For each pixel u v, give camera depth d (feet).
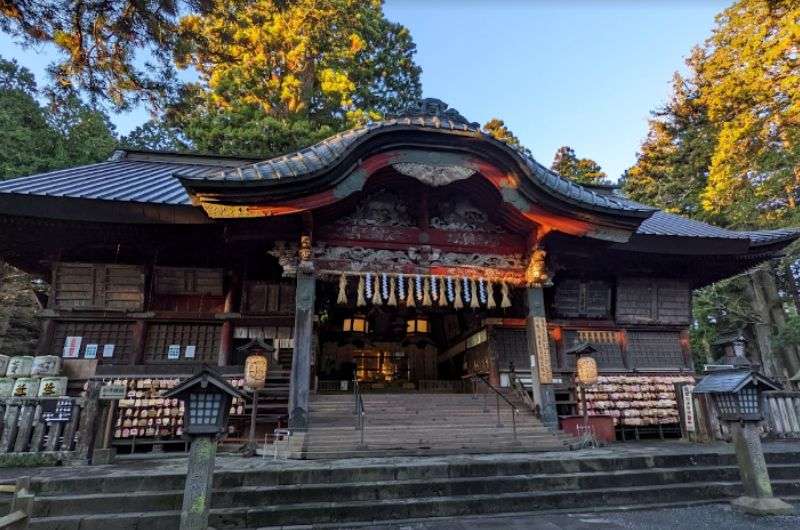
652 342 49.29
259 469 21.98
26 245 38.45
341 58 74.59
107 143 85.66
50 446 26.25
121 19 26.96
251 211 32.76
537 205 36.86
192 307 41.09
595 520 19.66
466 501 20.70
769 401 37.19
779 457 26.81
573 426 36.96
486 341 47.78
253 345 32.63
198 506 16.47
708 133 84.94
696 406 38.70
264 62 70.23
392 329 64.13
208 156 58.59
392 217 39.24
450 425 33.76
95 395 27.55
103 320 39.45
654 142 100.12
